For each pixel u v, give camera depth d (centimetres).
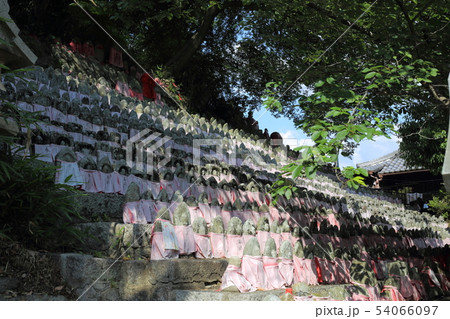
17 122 631
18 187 647
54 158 880
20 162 644
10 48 573
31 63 608
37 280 609
